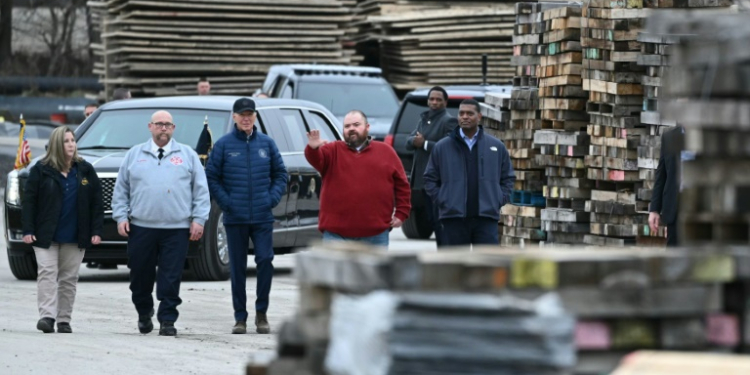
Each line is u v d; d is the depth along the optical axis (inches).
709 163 475.5
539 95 1471.5
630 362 424.5
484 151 1148.5
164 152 1100.5
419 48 2930.6
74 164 1110.4
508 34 2913.4
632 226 1343.5
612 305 453.4
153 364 899.4
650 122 1306.6
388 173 1043.9
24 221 1093.1
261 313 1107.9
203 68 2822.3
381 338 425.4
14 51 4667.8
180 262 1090.7
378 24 2965.1
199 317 1193.4
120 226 1091.9
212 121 1494.8
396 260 437.1
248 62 2854.3
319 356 471.5
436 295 432.1
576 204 1428.4
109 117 1537.9
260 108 1525.6
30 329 1104.8
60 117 3073.3
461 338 423.5
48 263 1090.1
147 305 1090.7
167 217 1087.0
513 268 446.6
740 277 462.9
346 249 476.4
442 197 1151.0
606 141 1358.3
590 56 1362.0
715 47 465.1
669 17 474.9
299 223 1546.5
